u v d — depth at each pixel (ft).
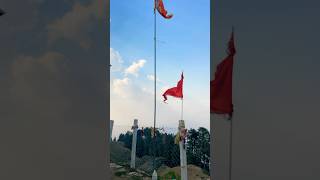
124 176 58.23
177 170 63.72
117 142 79.66
